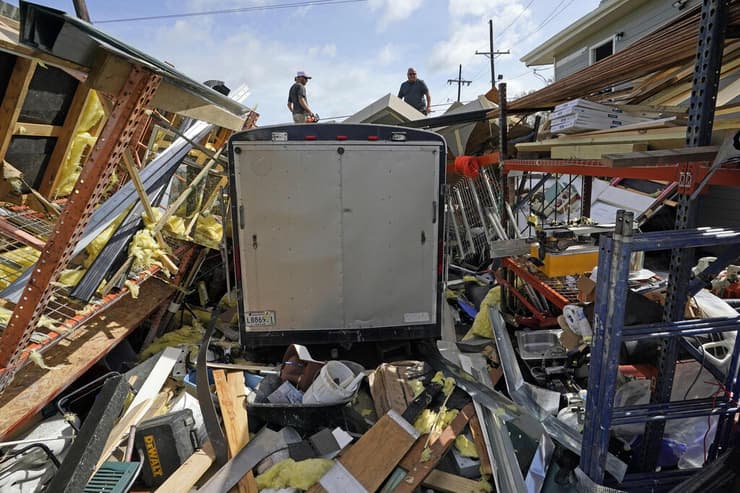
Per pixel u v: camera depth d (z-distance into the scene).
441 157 3.83
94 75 2.30
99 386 3.77
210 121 3.54
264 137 3.62
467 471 2.88
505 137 4.73
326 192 3.75
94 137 4.64
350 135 3.67
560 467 2.62
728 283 4.29
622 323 2.02
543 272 4.22
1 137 3.59
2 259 3.62
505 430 2.98
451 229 8.72
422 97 11.38
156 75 2.50
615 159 2.10
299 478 2.65
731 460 2.19
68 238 2.58
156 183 4.89
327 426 3.24
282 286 3.89
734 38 2.34
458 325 5.51
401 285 4.00
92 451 2.02
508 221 4.98
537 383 3.71
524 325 4.62
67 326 3.40
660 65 2.67
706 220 8.30
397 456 2.83
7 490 2.55
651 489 2.46
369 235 3.86
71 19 1.91
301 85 11.03
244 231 3.76
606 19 10.78
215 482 2.67
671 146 2.45
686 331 2.12
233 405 3.32
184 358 4.22
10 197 4.16
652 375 2.62
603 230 4.25
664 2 9.18
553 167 3.46
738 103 2.59
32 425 3.23
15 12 3.54
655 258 7.80
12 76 3.33
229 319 5.30
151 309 4.57
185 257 5.25
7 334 2.68
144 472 2.83
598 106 3.16
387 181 3.79
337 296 3.96
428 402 3.38
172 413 3.03
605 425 2.16
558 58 13.77
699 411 2.27
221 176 5.82
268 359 4.42
